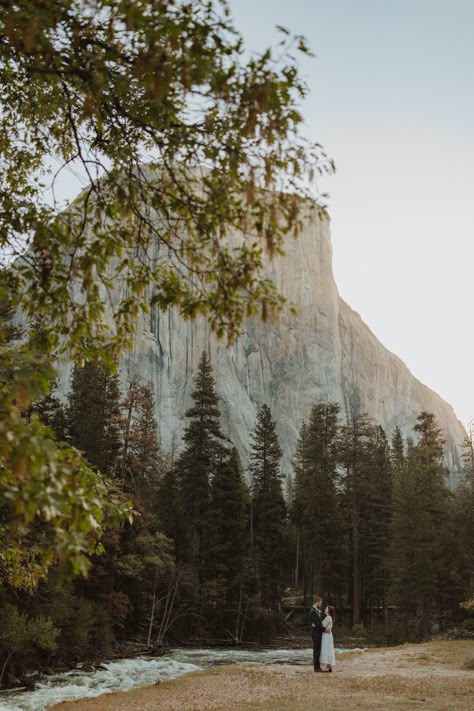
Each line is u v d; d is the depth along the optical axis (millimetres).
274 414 160500
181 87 3984
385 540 54656
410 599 42938
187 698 12539
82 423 40094
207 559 45906
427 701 11727
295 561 78812
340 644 43688
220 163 4273
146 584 40375
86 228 4906
